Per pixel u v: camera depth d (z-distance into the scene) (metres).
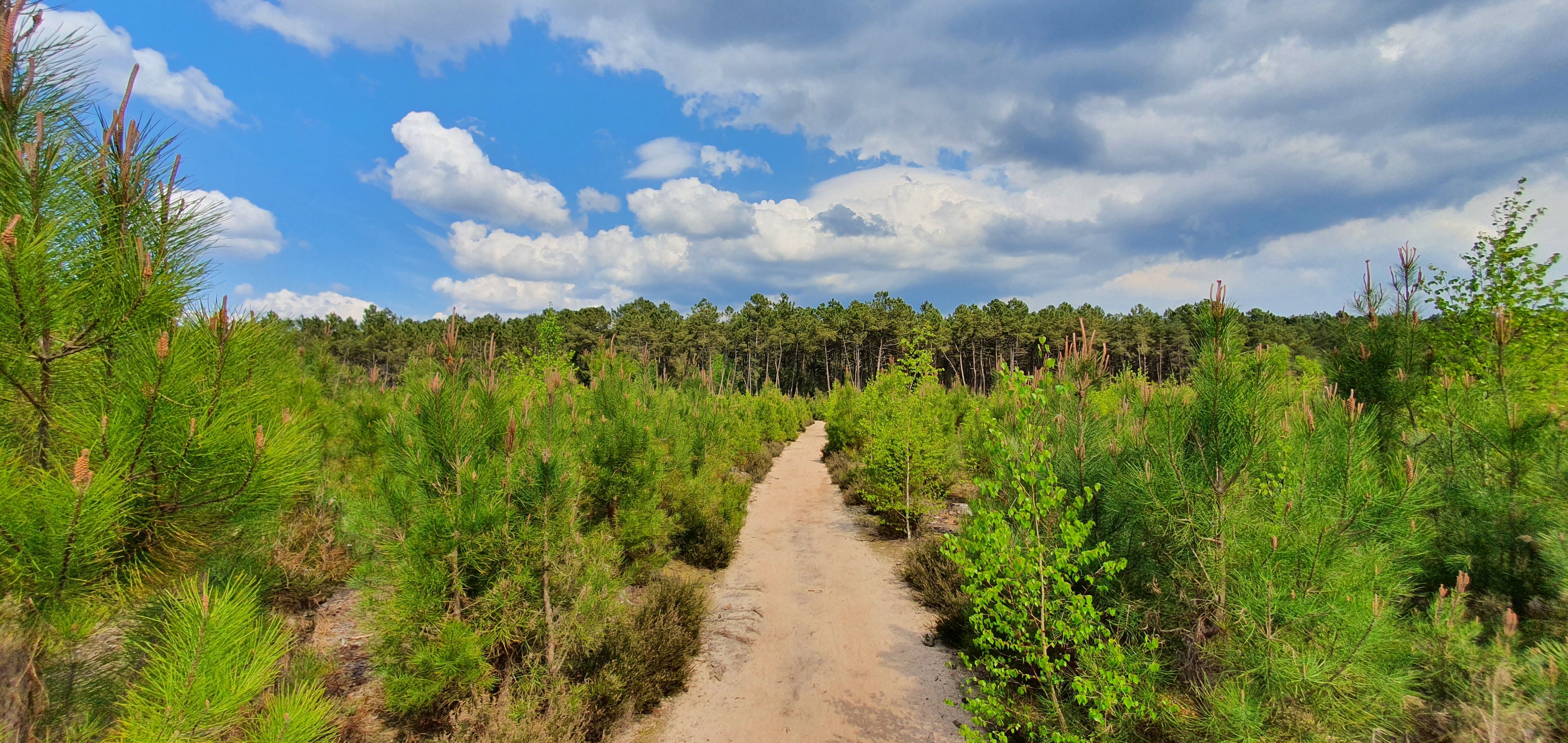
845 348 72.81
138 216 2.54
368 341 55.38
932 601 8.17
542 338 13.40
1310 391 5.25
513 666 5.03
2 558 1.97
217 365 2.46
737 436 18.58
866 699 5.94
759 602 8.49
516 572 4.89
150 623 2.60
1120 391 7.82
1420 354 5.49
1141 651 4.04
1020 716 4.45
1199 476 4.05
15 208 2.14
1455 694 3.51
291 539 6.39
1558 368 5.48
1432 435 5.15
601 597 5.35
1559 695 3.19
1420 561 4.55
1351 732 3.32
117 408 2.22
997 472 4.64
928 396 15.11
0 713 2.12
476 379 5.47
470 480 4.66
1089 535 4.80
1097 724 4.09
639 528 7.73
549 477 5.07
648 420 8.13
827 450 24.05
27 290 1.97
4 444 2.21
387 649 4.54
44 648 2.31
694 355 63.38
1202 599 3.97
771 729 5.43
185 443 2.29
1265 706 3.34
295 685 3.37
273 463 2.51
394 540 4.75
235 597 2.58
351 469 8.06
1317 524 3.54
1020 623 4.37
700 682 6.27
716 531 10.14
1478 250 6.21
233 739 2.39
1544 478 4.32
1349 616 3.28
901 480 12.12
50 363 2.19
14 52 2.21
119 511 2.22
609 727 5.18
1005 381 4.49
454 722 4.44
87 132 2.47
